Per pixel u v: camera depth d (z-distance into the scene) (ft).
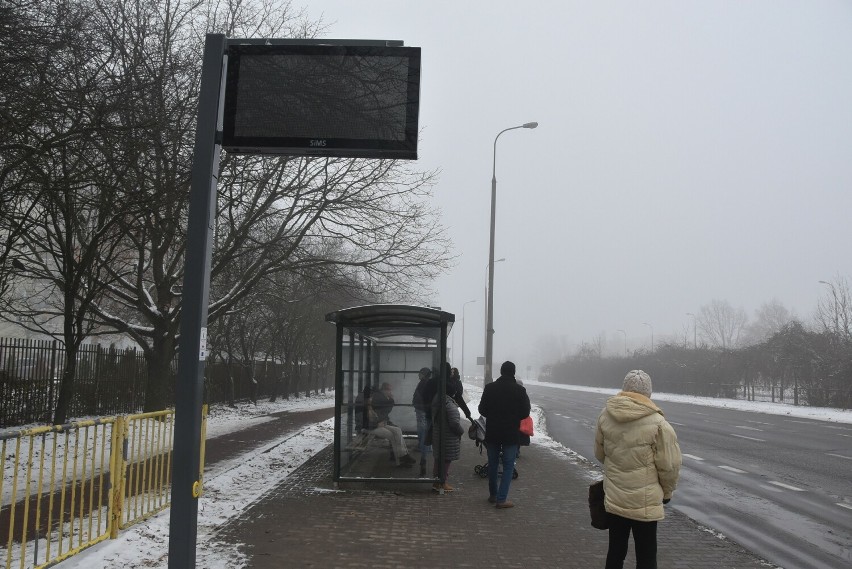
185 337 15.30
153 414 22.75
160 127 33.91
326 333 120.16
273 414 76.33
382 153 16.94
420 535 22.25
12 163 29.81
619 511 15.11
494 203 79.97
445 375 29.89
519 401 27.25
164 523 21.56
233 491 28.37
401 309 29.14
